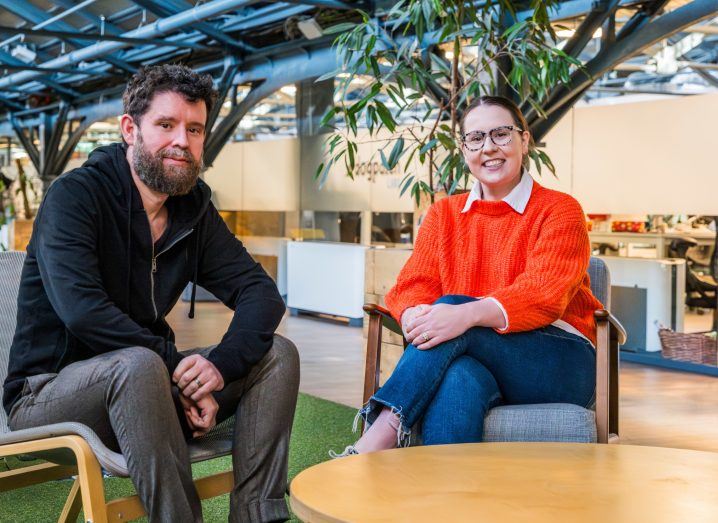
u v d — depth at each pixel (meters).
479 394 2.22
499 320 2.34
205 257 2.37
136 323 2.17
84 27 8.80
